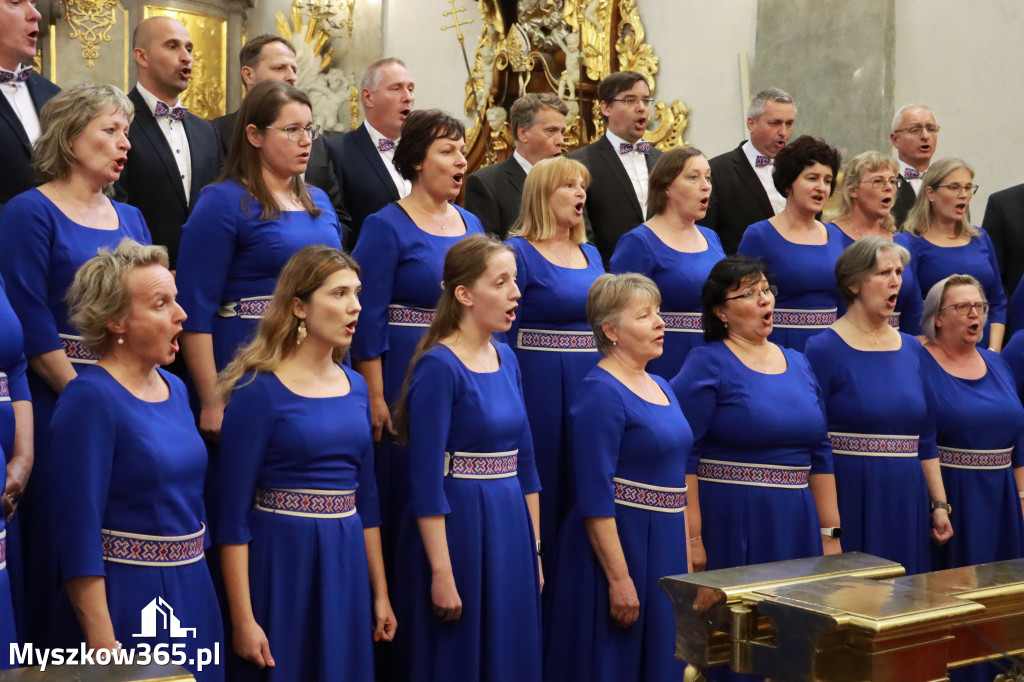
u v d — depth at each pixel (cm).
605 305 407
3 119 433
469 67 1138
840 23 793
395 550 396
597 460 395
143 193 478
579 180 461
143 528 309
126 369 315
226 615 365
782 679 283
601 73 977
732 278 426
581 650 398
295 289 347
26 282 359
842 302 526
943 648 284
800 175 516
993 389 488
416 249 434
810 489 439
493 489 381
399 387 433
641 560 396
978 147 733
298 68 1299
